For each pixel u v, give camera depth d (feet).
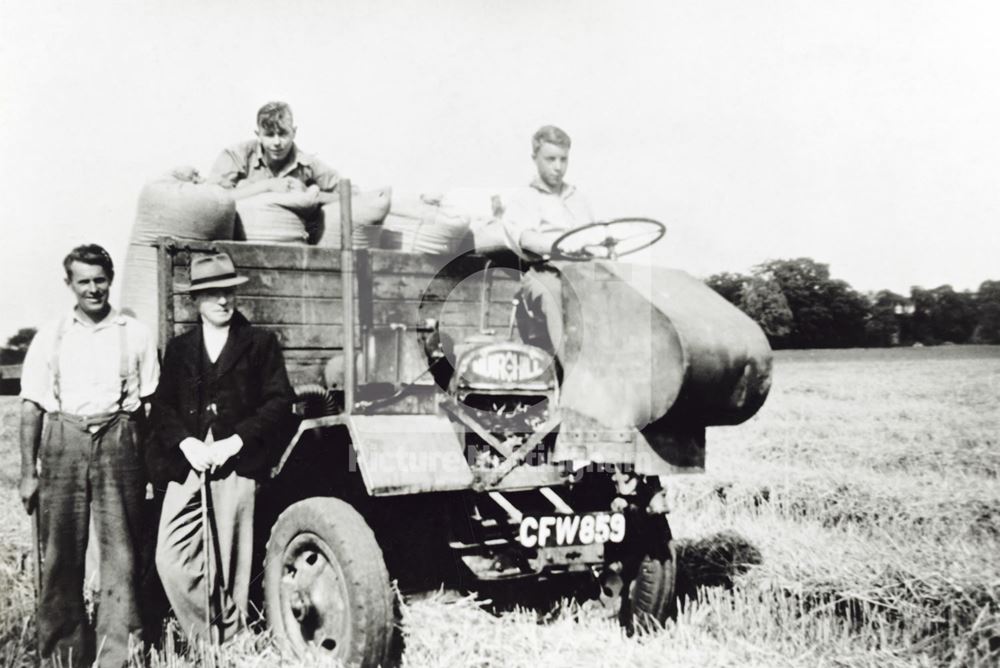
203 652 14.39
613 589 16.75
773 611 17.22
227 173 19.15
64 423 14.69
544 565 14.16
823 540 21.59
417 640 14.02
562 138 18.03
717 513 25.95
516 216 17.46
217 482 14.96
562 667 13.64
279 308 15.98
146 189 16.38
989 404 54.19
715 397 14.55
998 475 31.91
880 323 126.93
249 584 15.55
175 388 15.15
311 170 19.71
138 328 15.33
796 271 130.82
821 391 64.23
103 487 14.79
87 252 14.83
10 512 26.63
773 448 37.63
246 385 15.15
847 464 34.17
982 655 15.24
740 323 15.14
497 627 14.64
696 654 14.35
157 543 15.46
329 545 13.64
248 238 16.89
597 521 14.49
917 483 28.68
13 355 65.57
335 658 13.43
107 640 14.82
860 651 15.11
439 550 15.56
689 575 19.57
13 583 18.57
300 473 15.85
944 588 17.43
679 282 15.81
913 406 53.52
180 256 15.61
